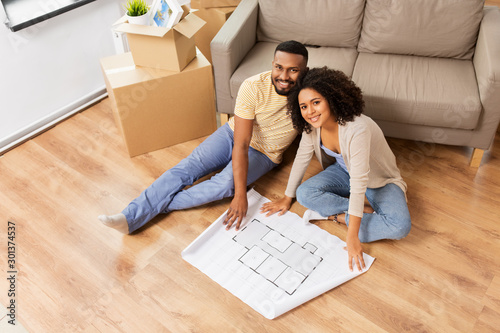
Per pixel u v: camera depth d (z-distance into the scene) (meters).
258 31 2.50
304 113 1.62
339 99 1.57
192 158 2.09
